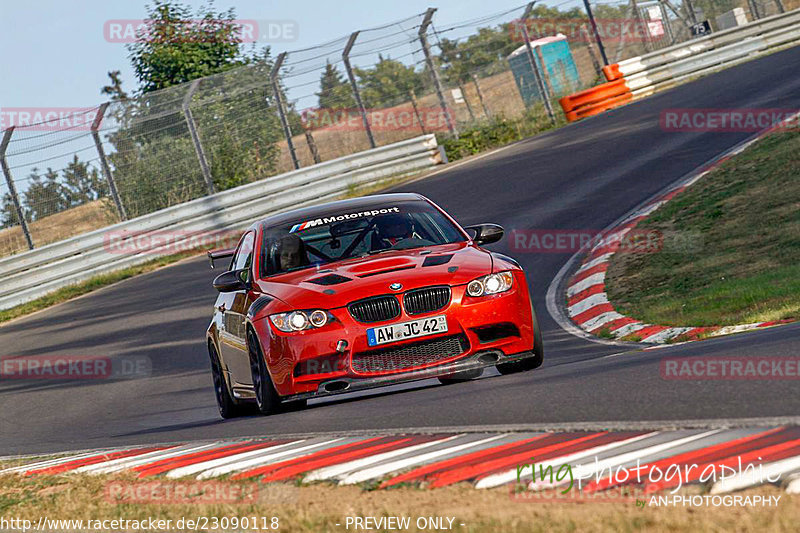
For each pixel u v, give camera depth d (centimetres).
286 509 752
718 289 1948
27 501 1011
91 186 4200
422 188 4131
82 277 3906
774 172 2739
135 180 4275
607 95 5119
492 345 1324
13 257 3784
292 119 4662
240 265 1585
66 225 4134
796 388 917
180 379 2297
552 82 6038
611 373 1217
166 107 4416
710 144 3484
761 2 6122
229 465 983
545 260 2683
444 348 1309
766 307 1708
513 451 817
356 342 1280
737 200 2612
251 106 4612
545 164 3947
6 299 3756
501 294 1334
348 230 1516
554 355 1766
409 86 4941
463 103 5275
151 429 1695
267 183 4266
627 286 2206
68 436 1831
